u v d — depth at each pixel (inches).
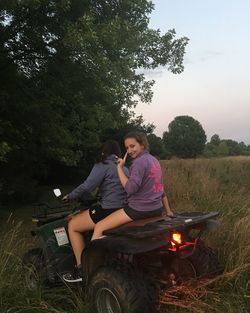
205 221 167.9
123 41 513.0
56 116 476.4
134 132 170.7
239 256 194.1
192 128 3580.2
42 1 402.3
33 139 495.5
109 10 563.2
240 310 162.7
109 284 146.6
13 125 455.8
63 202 193.6
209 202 330.0
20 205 550.9
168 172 474.0
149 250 145.6
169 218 165.9
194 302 163.8
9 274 183.3
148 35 601.6
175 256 160.4
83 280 165.5
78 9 454.6
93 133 572.1
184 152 3560.5
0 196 542.9
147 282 151.9
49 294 176.4
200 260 177.2
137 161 164.2
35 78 499.2
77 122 537.0
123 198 179.3
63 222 191.0
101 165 179.9
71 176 899.4
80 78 482.3
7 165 553.9
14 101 439.2
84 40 423.5
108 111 609.9
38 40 454.9
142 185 163.9
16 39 466.3
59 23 446.0
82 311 161.8
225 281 180.9
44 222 193.9
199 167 550.9
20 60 493.0
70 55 460.4
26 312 165.5
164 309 164.9
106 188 179.6
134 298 141.6
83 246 181.5
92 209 179.5
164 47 700.7
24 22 445.4
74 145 570.9
